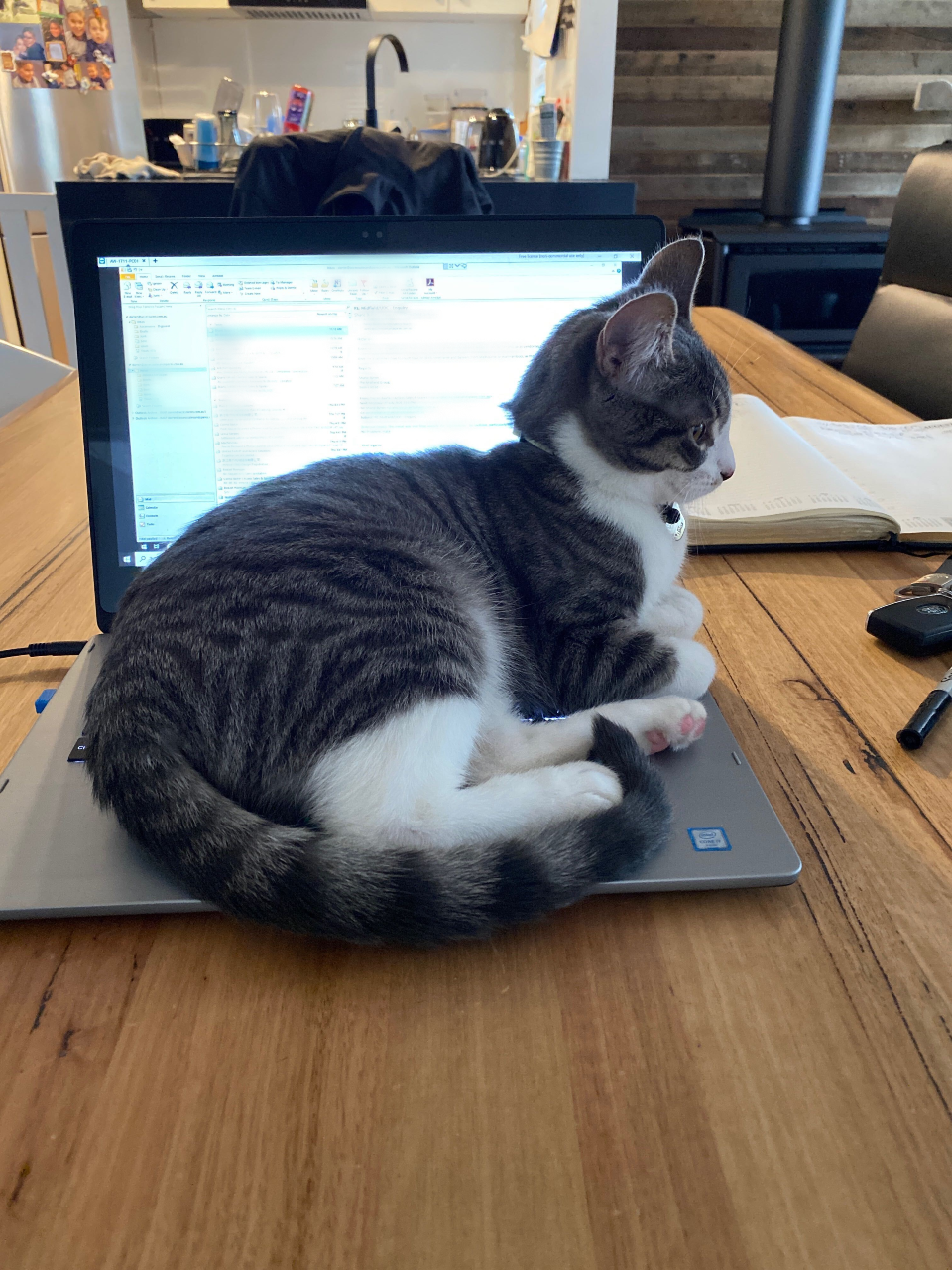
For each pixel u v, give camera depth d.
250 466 0.89
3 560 1.02
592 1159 0.42
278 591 0.69
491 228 0.87
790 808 0.64
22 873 0.57
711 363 0.92
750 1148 0.42
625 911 0.56
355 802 0.63
